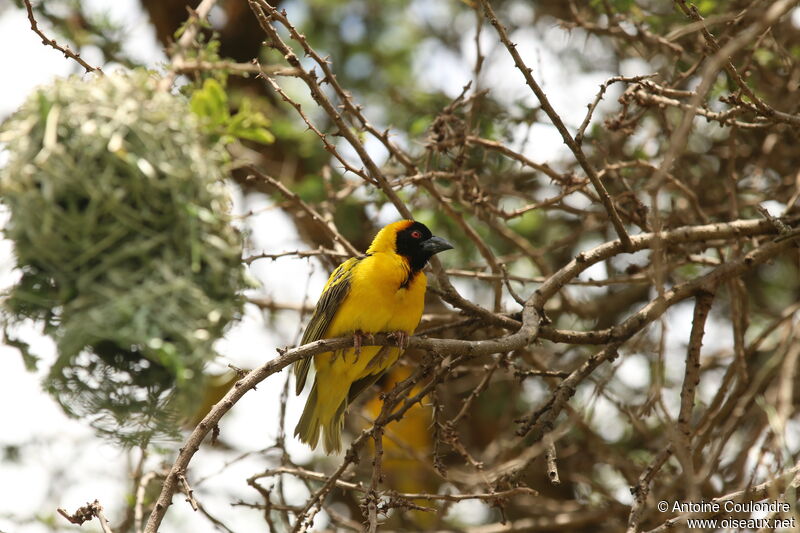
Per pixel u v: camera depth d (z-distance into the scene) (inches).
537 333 334.6
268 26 337.4
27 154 272.4
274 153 609.3
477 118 486.6
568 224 563.8
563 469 526.3
